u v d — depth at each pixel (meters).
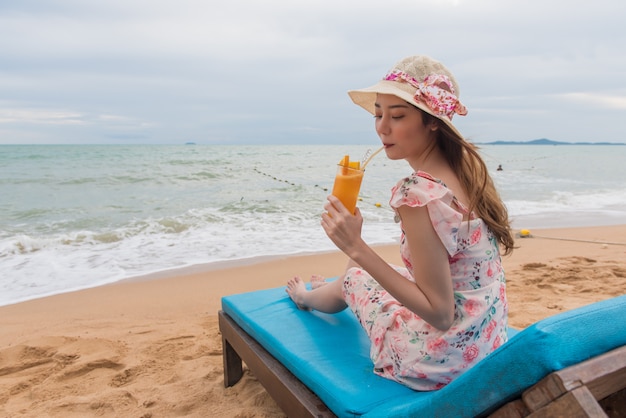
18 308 4.46
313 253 6.50
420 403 1.42
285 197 11.78
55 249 6.73
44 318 4.19
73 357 3.32
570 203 11.61
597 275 5.12
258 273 5.54
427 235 1.52
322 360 2.03
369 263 1.58
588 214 9.87
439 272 1.54
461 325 1.68
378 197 12.02
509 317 3.96
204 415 2.62
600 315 1.21
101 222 8.53
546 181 17.36
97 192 12.70
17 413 2.67
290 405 1.98
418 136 1.68
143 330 3.85
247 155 36.19
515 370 1.14
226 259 6.18
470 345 1.70
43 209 9.80
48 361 3.31
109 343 3.56
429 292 1.55
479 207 1.66
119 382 3.01
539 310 4.12
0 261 6.13
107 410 2.68
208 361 3.28
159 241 7.22
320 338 2.26
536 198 12.45
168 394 2.84
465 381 1.27
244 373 3.06
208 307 4.45
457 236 1.57
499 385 1.18
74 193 12.49
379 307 2.00
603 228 8.17
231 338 2.74
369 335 1.99
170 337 3.69
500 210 1.73
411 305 1.56
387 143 1.73
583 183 16.58
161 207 10.13
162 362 3.26
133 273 5.57
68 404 2.74
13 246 6.76
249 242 7.15
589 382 1.07
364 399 1.71
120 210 9.77
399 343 1.81
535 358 1.10
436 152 1.71
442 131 1.66
